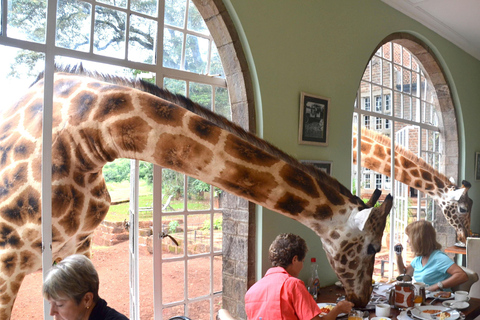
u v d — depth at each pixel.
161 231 2.92
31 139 2.08
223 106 3.35
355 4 4.05
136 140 2.08
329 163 3.71
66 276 1.41
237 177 2.13
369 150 5.77
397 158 5.66
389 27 4.56
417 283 2.86
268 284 2.07
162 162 2.11
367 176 7.59
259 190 2.19
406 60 6.55
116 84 2.28
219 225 3.28
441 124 6.15
